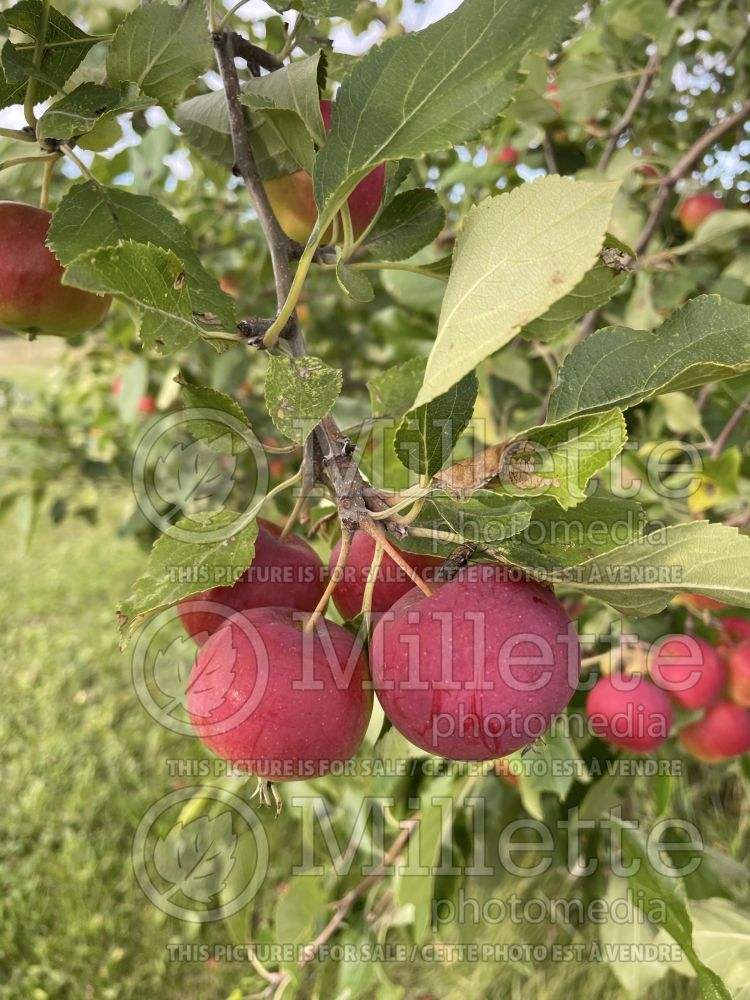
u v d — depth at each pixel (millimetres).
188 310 897
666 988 2609
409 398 1221
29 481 4145
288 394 843
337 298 3562
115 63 1019
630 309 2238
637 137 2598
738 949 1751
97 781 3939
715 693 1700
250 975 2922
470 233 772
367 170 799
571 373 908
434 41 815
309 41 1271
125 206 1070
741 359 858
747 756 2156
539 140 2449
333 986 1959
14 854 3535
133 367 3211
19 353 8039
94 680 4965
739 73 2578
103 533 7777
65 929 3174
